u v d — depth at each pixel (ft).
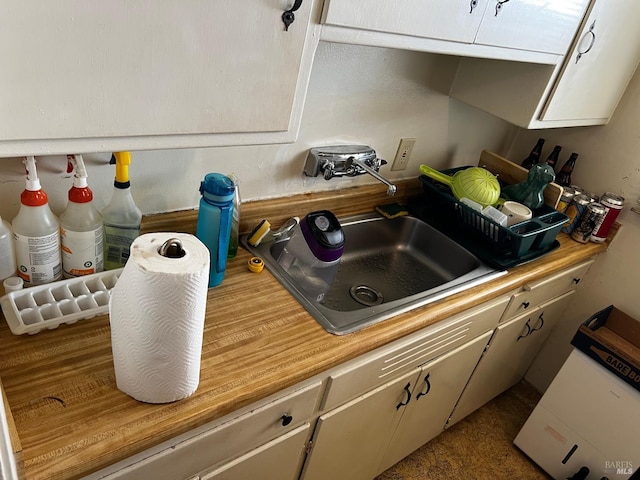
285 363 3.06
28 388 2.53
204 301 2.42
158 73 2.10
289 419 3.30
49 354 2.75
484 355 5.43
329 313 3.60
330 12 2.51
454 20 3.14
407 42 3.04
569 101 4.84
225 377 2.86
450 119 5.62
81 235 3.06
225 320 3.32
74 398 2.52
